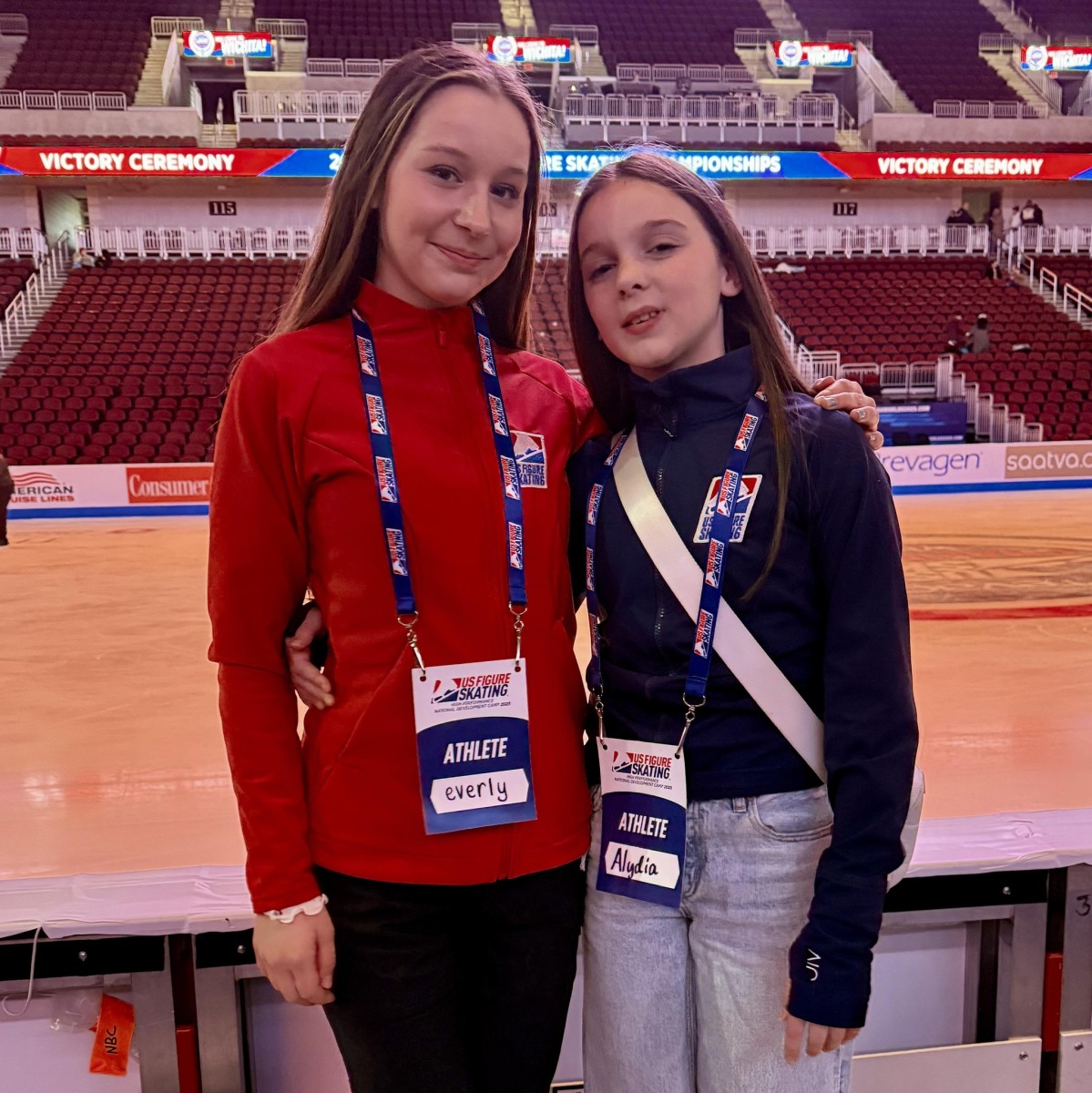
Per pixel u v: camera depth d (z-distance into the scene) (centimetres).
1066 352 1201
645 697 110
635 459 115
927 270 1376
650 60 1675
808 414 107
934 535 718
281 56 1566
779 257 1407
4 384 1045
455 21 1723
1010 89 1653
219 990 152
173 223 1345
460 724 101
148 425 985
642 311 112
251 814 99
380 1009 102
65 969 149
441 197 100
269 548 99
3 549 718
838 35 1758
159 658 400
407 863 100
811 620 108
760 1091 107
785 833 106
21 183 1317
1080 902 167
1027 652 388
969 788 239
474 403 108
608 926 113
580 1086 163
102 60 1509
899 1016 172
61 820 228
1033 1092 169
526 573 106
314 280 108
